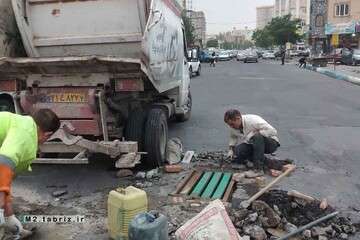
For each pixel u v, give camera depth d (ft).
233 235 12.30
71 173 22.18
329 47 212.84
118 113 22.18
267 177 21.47
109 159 24.53
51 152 20.47
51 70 21.08
